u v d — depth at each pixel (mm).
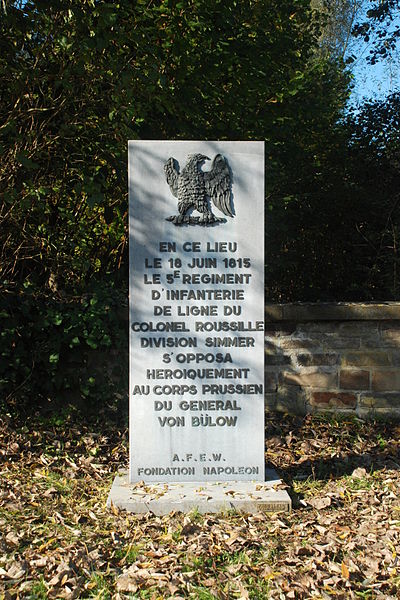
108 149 7332
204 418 5363
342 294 13664
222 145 5328
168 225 5316
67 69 6520
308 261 13742
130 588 3797
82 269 7820
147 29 7316
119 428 7344
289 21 10938
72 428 7156
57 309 7496
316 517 4910
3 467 5930
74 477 5832
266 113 9758
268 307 7543
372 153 13734
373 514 4996
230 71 8859
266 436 7031
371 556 4223
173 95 7895
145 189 5309
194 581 3902
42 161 7527
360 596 3785
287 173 12516
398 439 7129
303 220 13477
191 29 7848
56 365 7383
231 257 5340
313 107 11703
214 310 5348
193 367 5344
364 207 13336
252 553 4258
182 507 4941
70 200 8133
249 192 5340
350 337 7672
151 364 5336
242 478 5379
